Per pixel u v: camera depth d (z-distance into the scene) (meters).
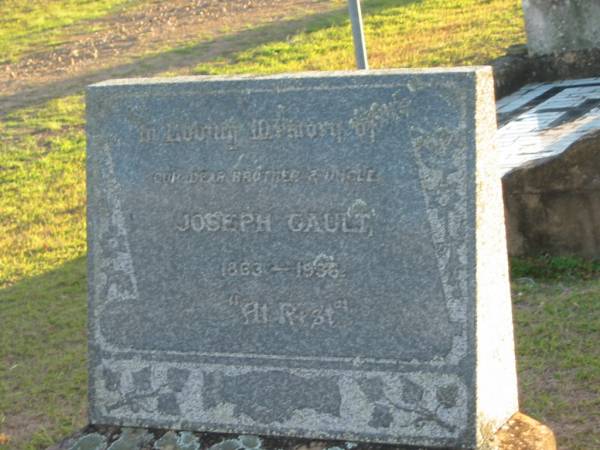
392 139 1.79
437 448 1.81
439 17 5.93
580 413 2.20
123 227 1.94
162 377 1.95
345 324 1.85
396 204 1.80
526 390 2.29
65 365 2.71
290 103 1.83
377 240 1.81
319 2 6.70
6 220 3.91
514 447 1.80
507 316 1.88
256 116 1.85
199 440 1.91
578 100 4.34
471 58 4.97
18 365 2.75
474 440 1.78
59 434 2.38
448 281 1.78
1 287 3.31
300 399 1.88
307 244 1.85
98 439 1.95
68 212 3.93
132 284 1.95
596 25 4.70
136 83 1.92
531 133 3.90
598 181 2.88
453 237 1.77
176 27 6.52
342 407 1.86
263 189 1.87
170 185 1.91
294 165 1.84
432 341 1.80
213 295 1.91
